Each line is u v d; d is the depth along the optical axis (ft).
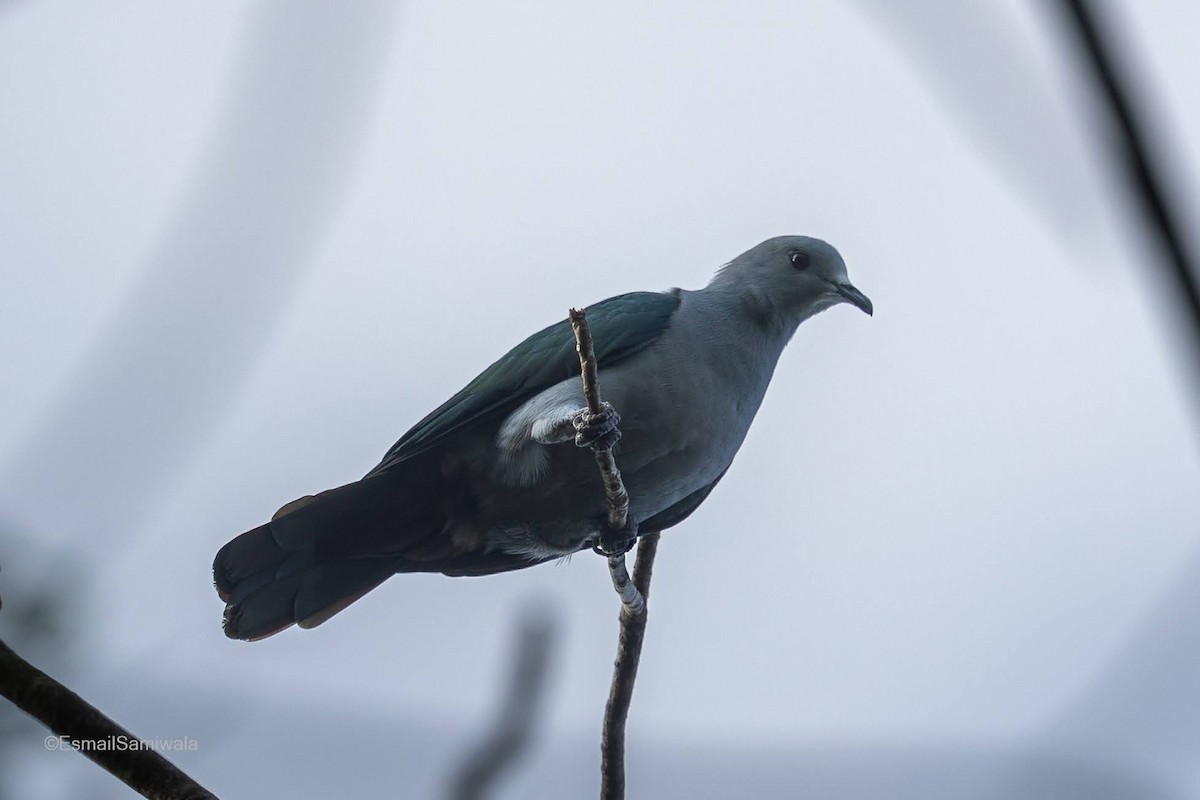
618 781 26.16
